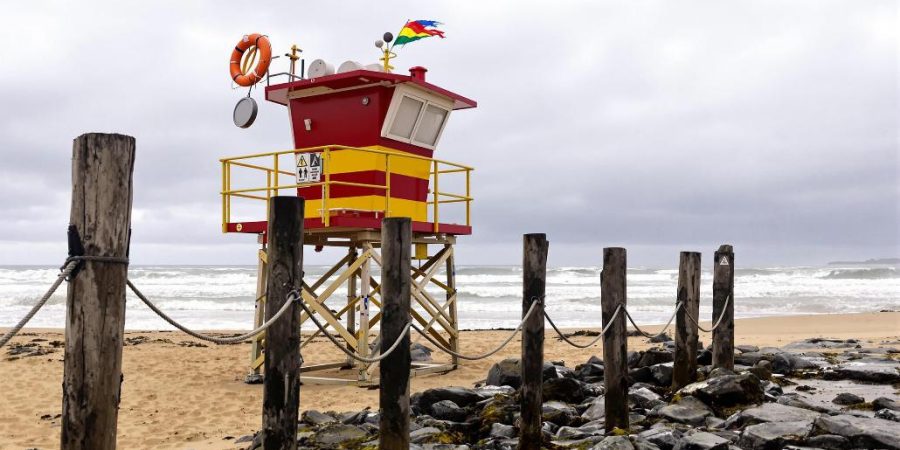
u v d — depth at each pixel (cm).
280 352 518
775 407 798
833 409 810
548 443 734
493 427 808
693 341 994
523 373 710
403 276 607
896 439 649
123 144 387
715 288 1107
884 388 1003
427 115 1364
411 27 1352
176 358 1648
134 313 3609
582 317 3381
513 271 8438
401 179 1323
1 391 1273
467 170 1412
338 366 1423
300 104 1335
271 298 521
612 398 778
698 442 673
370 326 1332
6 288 5794
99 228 381
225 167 1265
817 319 2827
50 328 2706
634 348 1766
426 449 721
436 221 1306
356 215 1241
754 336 2142
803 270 8031
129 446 891
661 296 4591
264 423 525
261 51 1347
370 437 772
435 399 941
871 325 2553
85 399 384
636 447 682
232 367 1513
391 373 607
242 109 1316
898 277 6969
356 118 1273
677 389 990
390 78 1236
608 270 782
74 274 383
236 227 1273
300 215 523
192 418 1046
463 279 7094
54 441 945
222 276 7319
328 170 1147
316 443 768
